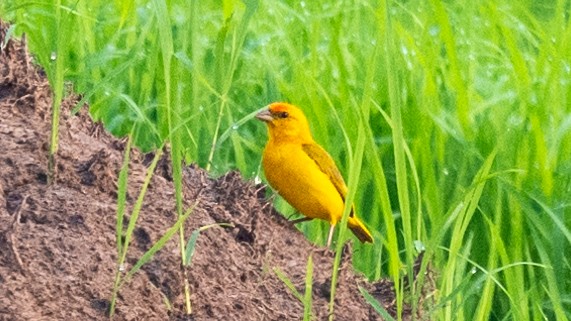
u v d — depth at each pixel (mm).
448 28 11531
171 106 8203
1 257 7922
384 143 12352
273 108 10273
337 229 11516
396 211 12055
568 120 11625
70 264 8086
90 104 13211
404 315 9406
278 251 9680
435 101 12727
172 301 8312
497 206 10969
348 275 9688
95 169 9008
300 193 10234
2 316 7504
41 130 9266
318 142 12164
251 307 8680
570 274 11125
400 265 9484
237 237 9430
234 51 9070
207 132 12742
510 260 11141
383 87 13039
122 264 8172
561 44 14148
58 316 7691
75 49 14320
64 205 8547
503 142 12180
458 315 9391
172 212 9117
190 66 8039
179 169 7930
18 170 8742
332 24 14891
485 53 15141
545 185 11492
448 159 12297
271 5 15078
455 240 8617
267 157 10328
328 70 13781
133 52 10289
